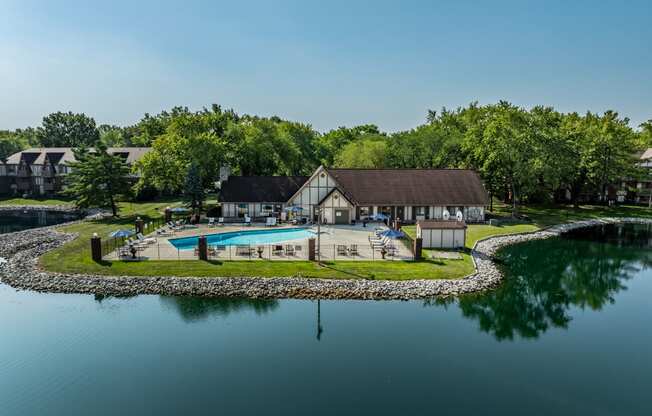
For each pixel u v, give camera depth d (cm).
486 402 1734
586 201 8369
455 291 3034
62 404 1702
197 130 6384
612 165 7125
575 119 8606
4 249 4247
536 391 1825
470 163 7169
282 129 7488
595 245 4884
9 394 1775
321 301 2847
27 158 9450
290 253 3650
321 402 1712
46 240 4622
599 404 1736
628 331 2530
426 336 2361
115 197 6191
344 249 3675
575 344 2330
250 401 1716
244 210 5609
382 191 5575
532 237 5097
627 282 3600
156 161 5941
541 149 6056
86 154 6469
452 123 9119
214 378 1898
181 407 1675
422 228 4038
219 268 3300
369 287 3005
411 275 3222
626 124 8181
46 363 2034
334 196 5241
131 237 4259
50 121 13725
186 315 2620
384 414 1634
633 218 6700
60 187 9244
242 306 2762
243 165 6531
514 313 2825
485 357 2138
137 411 1648
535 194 7412
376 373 1956
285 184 5753
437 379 1911
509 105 7131
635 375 1978
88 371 1959
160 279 3117
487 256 4012
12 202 8650
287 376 1917
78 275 3203
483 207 5588
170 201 7712
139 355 2114
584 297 3195
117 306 2758
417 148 7794
